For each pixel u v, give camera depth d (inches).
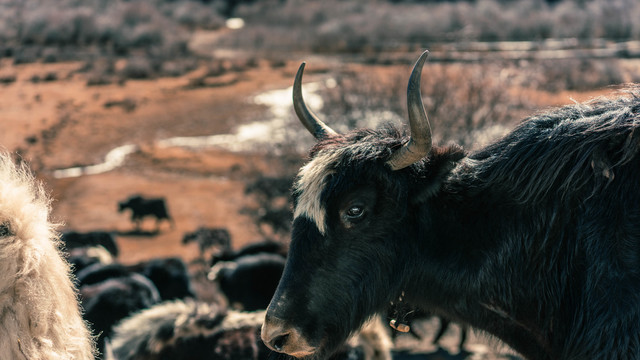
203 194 1175.6
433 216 129.6
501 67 1085.1
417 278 132.3
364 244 126.3
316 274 124.5
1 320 85.3
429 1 3986.2
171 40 3442.4
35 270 88.7
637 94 135.3
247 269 386.3
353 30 3132.4
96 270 362.3
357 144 128.0
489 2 3403.1
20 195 90.3
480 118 642.8
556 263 125.9
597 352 118.0
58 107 1866.4
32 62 2689.5
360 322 130.0
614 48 2453.2
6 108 1811.0
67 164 1369.3
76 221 1048.8
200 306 267.7
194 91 2194.9
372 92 721.6
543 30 2984.7
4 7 3693.4
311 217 124.9
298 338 123.7
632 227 117.7
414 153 120.6
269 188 768.3
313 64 2640.3
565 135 126.4
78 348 94.0
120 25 3506.4
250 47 3319.4
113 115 1813.5
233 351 232.5
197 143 1531.7
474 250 128.6
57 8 3747.5
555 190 125.2
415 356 345.1
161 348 238.5
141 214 1007.0
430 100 645.9
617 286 117.0
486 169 131.0
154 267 396.5
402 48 2655.0
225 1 4928.6
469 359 336.2
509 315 130.3
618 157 122.3
